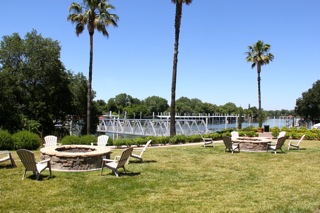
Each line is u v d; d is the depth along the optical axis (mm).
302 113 63562
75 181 8195
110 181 8289
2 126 25438
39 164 8898
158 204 6293
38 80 29938
